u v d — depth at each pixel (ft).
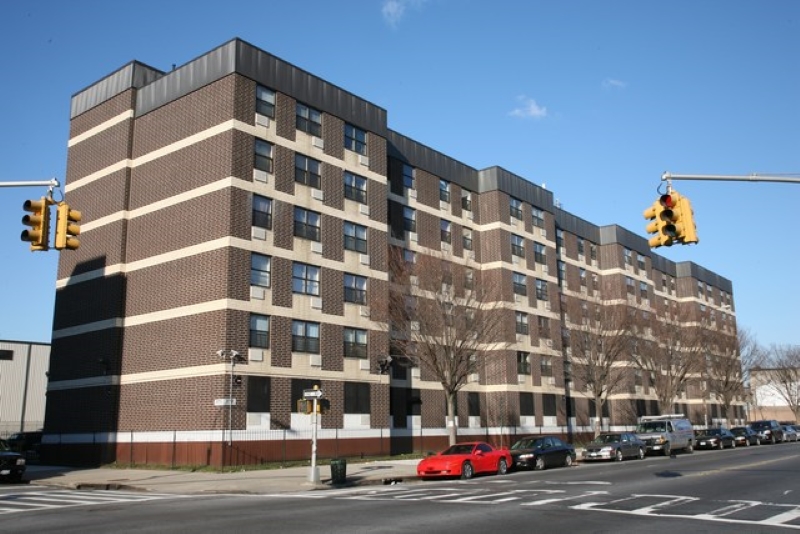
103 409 114.52
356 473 91.91
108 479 87.71
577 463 118.11
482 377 159.74
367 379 123.34
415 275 131.13
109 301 118.42
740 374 241.14
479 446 93.20
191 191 111.65
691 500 58.44
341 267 122.83
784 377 326.65
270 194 112.47
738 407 274.36
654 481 76.23
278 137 115.75
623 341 176.24
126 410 112.78
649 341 199.11
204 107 113.29
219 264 104.94
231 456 98.99
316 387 82.58
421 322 123.54
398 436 134.92
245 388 102.78
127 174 122.01
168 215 114.11
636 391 206.39
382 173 134.92
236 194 107.24
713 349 229.66
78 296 124.67
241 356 102.89
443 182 160.97
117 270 118.52
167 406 106.73
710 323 253.24
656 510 52.47
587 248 211.41
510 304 163.02
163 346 109.60
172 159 115.96
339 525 45.01
